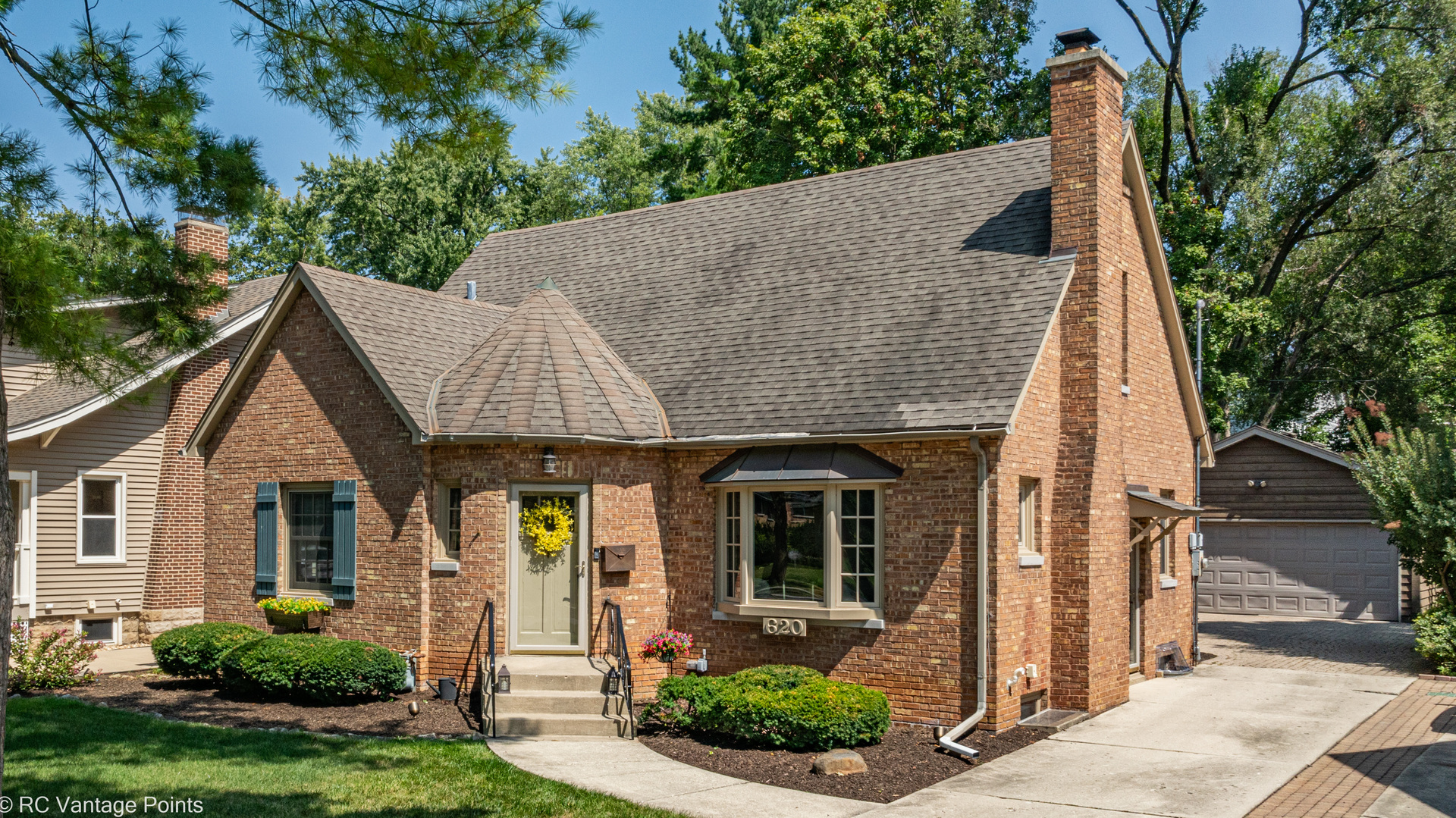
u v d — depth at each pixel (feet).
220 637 49.75
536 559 48.60
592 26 29.30
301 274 53.01
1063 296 47.98
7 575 22.57
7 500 22.74
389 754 36.52
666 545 50.78
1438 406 103.81
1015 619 44.45
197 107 31.76
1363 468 65.57
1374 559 87.30
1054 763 38.27
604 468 48.80
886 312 51.42
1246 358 99.19
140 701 45.91
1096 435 48.37
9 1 27.81
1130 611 57.36
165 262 35.04
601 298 64.23
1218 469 93.56
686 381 53.42
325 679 44.62
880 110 94.79
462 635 48.08
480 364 51.34
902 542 44.68
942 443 44.14
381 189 127.85
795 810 31.48
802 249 59.52
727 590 49.26
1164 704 50.11
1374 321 105.19
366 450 51.62
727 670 48.62
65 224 33.53
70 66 29.68
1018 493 45.11
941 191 58.23
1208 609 94.02
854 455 45.83
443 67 28.35
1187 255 85.71
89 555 68.85
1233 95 101.45
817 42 97.30
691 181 152.87
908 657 44.21
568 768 35.91
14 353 71.92
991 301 48.73
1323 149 99.35
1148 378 58.44
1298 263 107.96
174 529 72.18
